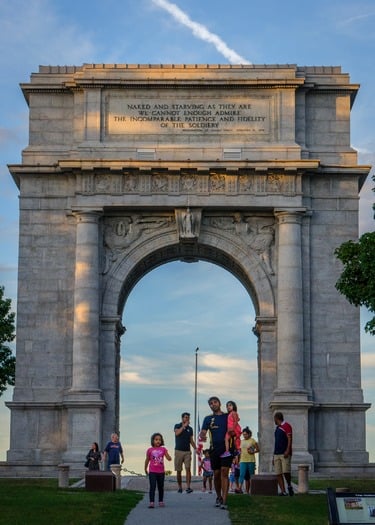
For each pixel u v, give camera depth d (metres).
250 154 66.81
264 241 67.19
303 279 66.44
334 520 25.58
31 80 68.12
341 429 65.50
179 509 37.91
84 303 65.31
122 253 67.06
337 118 68.19
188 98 67.75
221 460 37.91
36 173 67.12
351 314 66.44
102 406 64.56
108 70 67.62
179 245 67.69
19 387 65.62
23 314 66.38
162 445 39.22
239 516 35.84
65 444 64.88
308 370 65.88
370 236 51.94
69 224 67.06
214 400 38.12
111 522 33.91
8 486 47.34
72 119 68.06
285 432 44.47
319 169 66.75
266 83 67.44
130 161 65.88
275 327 66.38
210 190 66.44
